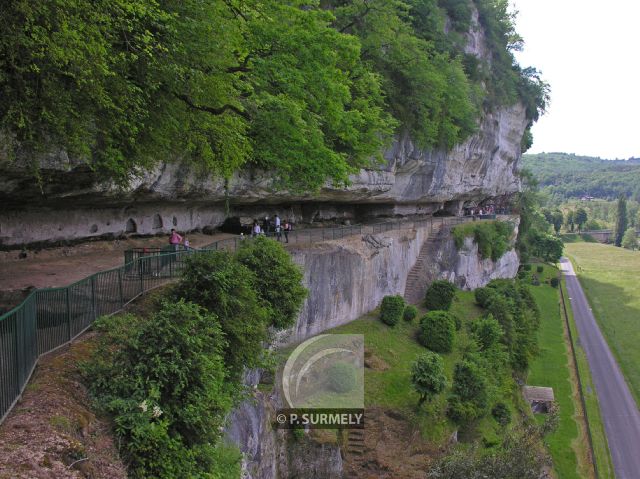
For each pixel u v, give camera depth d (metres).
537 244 94.12
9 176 13.94
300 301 18.28
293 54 19.27
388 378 26.31
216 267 13.81
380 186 36.62
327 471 20.06
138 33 12.23
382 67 34.41
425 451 22.17
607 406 39.31
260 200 28.67
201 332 10.98
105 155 13.12
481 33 60.53
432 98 37.72
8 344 8.16
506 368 36.97
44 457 7.21
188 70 13.67
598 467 30.28
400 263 39.34
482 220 61.47
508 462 18.34
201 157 19.56
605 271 97.50
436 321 32.59
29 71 10.02
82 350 10.55
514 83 66.94
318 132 21.31
